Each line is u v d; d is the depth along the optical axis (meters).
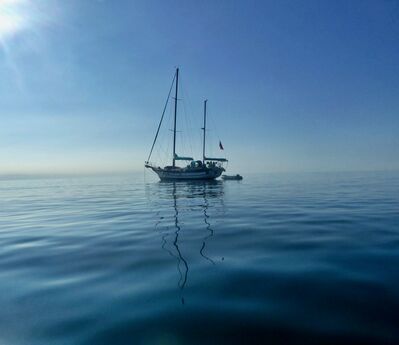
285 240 8.37
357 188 28.80
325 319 3.94
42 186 53.31
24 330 3.95
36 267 6.50
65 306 4.59
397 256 6.60
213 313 4.21
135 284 5.39
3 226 12.04
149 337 3.69
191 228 10.52
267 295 4.74
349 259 6.46
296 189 29.02
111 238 9.20
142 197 24.45
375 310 4.14
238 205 17.19
